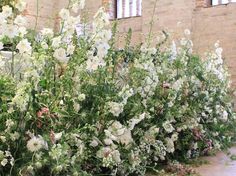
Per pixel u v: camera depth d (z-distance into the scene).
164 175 3.09
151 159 3.28
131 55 3.35
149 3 8.01
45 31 2.39
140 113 2.91
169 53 3.90
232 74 6.88
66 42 2.47
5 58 2.32
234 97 6.29
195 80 4.18
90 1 8.80
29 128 2.12
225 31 7.09
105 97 2.62
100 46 2.55
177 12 7.63
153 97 3.36
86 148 2.40
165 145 3.36
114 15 8.73
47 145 2.05
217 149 4.44
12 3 2.35
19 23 2.27
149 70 3.24
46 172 2.05
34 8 8.55
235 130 5.21
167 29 7.13
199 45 7.35
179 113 3.55
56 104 2.26
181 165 3.43
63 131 2.22
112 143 2.51
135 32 8.15
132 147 2.80
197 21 7.41
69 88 2.40
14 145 2.07
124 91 2.67
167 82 3.61
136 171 2.88
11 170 1.97
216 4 7.29
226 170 3.46
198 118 4.00
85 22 2.89
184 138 3.77
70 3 2.51
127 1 8.59
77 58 2.46
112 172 2.58
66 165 2.07
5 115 2.07
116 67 3.12
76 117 2.42
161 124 3.32
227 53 7.02
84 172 2.25
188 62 4.26
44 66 2.31
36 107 2.14
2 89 2.12
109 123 2.57
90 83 2.60
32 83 2.13
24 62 2.22
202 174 3.29
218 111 4.67
